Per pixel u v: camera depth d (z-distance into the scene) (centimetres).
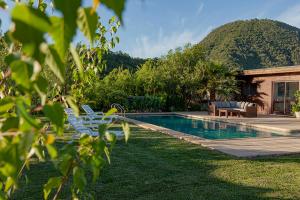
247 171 602
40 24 54
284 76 1916
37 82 73
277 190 498
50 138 82
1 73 141
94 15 63
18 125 75
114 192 472
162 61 2430
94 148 118
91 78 303
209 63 2253
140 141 920
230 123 1591
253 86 2206
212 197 463
